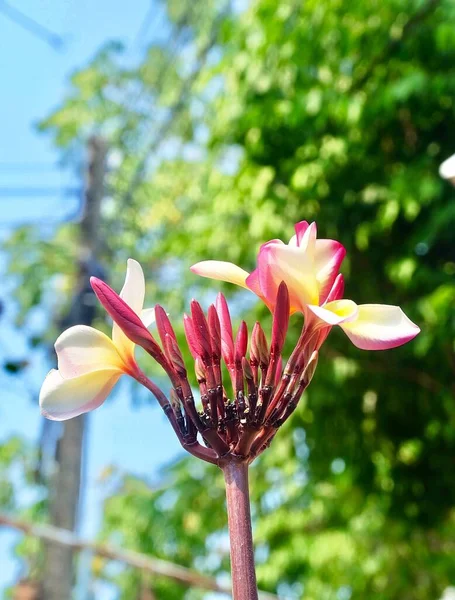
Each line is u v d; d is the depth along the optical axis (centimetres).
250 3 525
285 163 496
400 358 497
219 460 115
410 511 530
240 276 130
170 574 571
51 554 582
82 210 707
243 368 117
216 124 538
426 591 616
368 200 479
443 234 467
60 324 655
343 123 478
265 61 504
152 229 794
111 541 807
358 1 475
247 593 108
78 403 130
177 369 120
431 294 462
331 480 548
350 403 520
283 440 553
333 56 488
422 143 483
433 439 516
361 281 500
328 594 671
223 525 729
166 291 679
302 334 121
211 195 590
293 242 135
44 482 665
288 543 669
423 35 470
